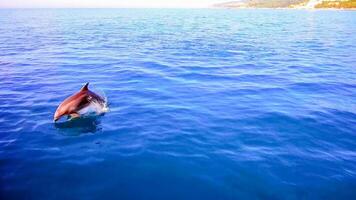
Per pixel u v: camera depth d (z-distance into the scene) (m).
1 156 7.77
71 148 8.21
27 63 19.05
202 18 74.31
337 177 7.04
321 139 8.85
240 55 22.47
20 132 9.12
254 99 12.23
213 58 21.09
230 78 15.57
